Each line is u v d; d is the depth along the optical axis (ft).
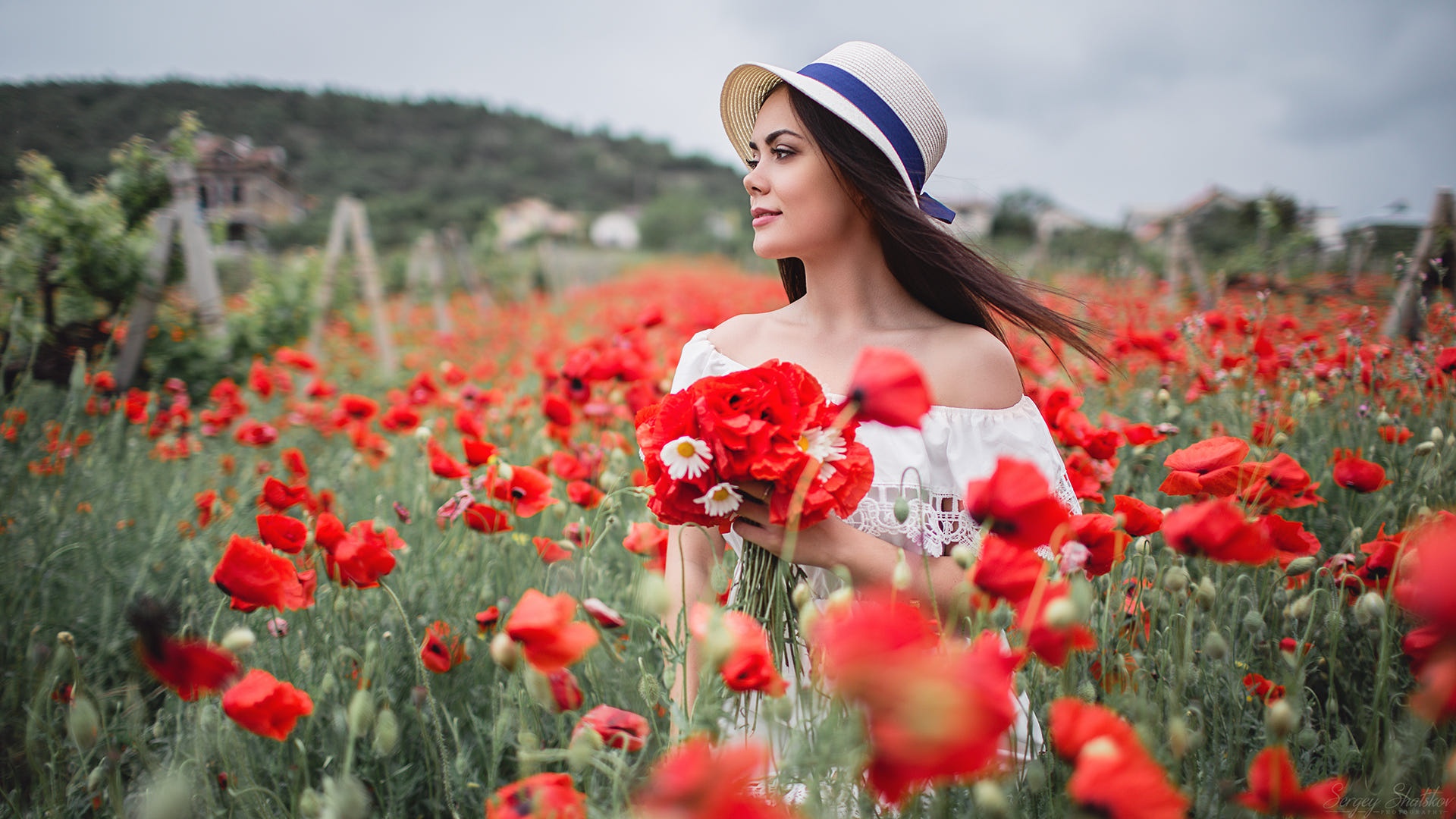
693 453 3.59
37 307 15.70
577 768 3.14
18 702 5.63
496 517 6.23
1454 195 12.85
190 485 10.62
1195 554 3.49
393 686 5.45
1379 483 5.54
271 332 22.61
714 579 3.72
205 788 3.81
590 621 4.49
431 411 15.69
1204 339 11.72
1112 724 2.56
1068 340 5.84
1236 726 4.04
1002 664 2.52
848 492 3.60
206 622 6.40
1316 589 4.25
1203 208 36.24
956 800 3.55
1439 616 2.19
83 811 4.52
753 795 3.41
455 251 59.93
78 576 7.28
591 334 31.50
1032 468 3.22
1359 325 12.25
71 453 9.29
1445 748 3.91
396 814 4.52
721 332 5.83
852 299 5.38
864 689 2.10
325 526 4.98
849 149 5.06
